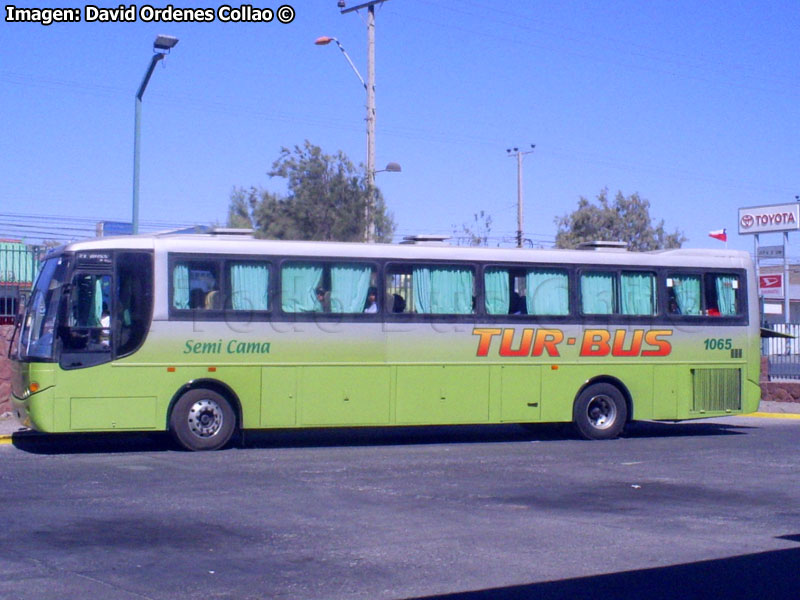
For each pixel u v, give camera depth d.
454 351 16.16
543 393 16.70
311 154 27.59
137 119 20.03
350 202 27.12
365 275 15.77
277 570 7.86
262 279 15.16
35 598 7.01
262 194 27.95
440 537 9.11
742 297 18.16
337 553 8.45
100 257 14.34
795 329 25.36
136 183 20.11
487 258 16.47
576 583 7.57
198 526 9.49
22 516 9.89
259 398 15.02
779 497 11.38
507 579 7.65
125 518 9.84
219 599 7.03
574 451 15.59
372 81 27.38
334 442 16.81
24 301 17.41
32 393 13.92
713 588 7.47
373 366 15.66
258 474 12.78
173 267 14.66
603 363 17.11
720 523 9.86
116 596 7.08
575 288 17.00
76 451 14.97
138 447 15.48
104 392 14.19
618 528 9.58
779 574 7.89
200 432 14.84
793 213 47.16
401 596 7.16
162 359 14.49
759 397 18.25
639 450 15.76
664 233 57.62
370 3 27.09
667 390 17.48
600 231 57.12
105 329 14.25
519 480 12.51
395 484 12.09
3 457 14.26
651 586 7.51
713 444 16.70
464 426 19.61
